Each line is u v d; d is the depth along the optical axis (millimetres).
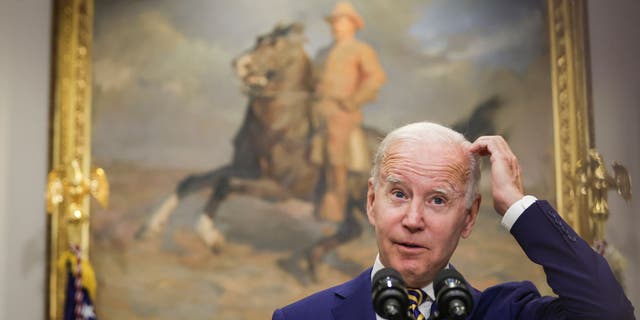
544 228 2273
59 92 7547
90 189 7297
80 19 7691
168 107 7656
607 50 7434
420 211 2236
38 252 7344
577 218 7113
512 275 7293
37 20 7648
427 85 7664
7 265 7270
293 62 7715
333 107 7637
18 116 7492
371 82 7672
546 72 7598
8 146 7430
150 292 7398
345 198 7516
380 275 1969
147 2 7789
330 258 7418
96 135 7594
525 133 7535
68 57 7613
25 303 7250
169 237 7473
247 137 7609
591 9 7512
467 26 7727
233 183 7539
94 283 7121
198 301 7383
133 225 7484
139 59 7715
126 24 7750
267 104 7652
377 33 7746
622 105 7332
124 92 7660
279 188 7535
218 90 7691
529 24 7676
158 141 7605
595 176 6785
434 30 7738
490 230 7340
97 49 7707
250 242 7453
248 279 7402
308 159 7570
